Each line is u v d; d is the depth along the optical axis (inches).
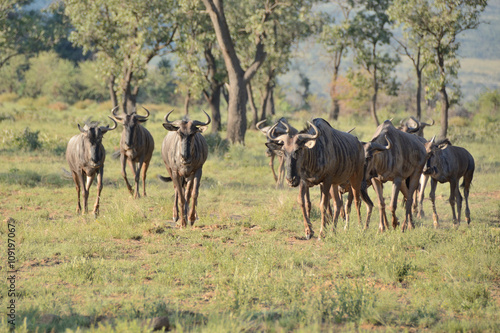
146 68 4594.0
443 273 1078.4
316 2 5098.4
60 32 6008.9
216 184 2416.3
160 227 1512.1
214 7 3902.6
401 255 1171.3
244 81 4089.6
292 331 770.8
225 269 1102.4
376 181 1523.1
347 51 5999.0
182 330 733.9
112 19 4534.9
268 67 5846.5
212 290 992.9
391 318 839.1
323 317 840.9
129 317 799.1
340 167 1389.0
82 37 4594.0
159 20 4311.0
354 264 1125.7
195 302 917.8
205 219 1664.6
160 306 856.3
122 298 927.0
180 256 1238.9
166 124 1545.3
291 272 1090.7
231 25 4879.4
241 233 1485.0
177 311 815.7
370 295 912.3
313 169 1342.3
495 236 1406.3
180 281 1048.2
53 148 3494.1
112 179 2534.5
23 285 989.8
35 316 813.9
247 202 2028.8
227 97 6697.8
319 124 1362.0
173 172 1611.7
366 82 5954.7
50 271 1090.7
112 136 4082.2
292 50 5900.6
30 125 4950.8
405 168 1510.8
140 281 1031.0
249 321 802.2
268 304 909.2
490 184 2524.6
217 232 1480.1
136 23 4224.9
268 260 1145.4
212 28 4630.9
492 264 1123.3
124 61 4623.5
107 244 1336.1
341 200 1680.6
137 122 2095.2
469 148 3919.8
